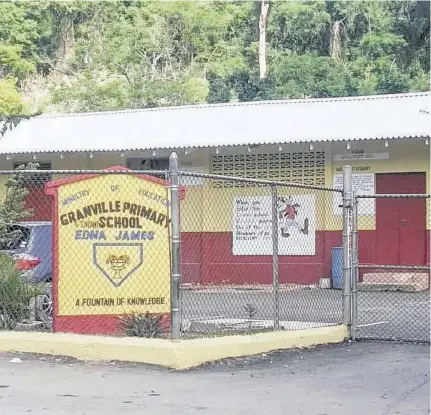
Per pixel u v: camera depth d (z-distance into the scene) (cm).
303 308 1355
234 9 6256
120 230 968
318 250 1889
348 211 1074
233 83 5638
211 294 1578
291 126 1964
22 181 1238
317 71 5584
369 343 1053
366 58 5809
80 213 964
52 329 977
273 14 6191
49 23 6150
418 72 5688
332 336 1047
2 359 898
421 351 987
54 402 707
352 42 6006
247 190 1964
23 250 1172
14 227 1198
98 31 6150
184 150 1973
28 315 1046
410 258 1853
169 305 969
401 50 5806
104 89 4991
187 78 5566
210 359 904
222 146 1925
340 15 6075
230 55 6109
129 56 5856
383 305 1488
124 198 969
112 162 2089
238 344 938
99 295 962
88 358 904
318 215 1908
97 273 963
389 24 5906
